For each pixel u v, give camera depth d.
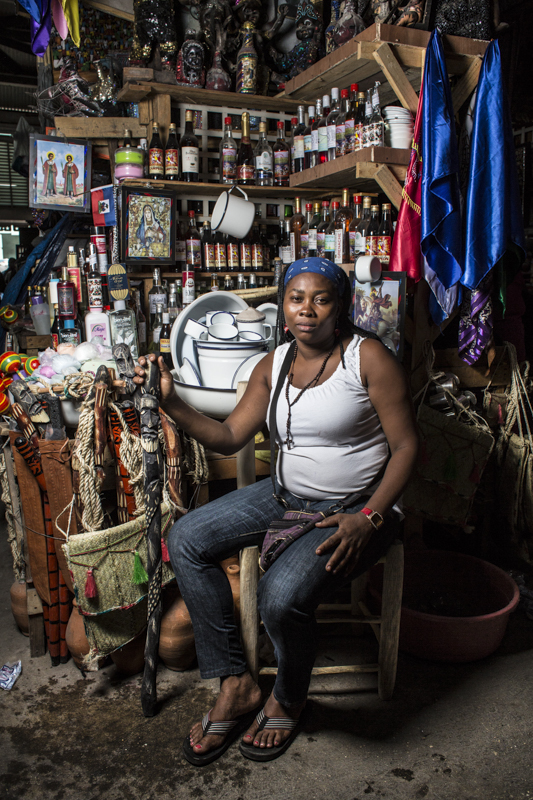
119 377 1.70
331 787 1.34
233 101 2.91
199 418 1.51
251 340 1.93
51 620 1.77
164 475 1.76
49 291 2.56
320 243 2.60
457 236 2.01
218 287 2.87
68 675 1.76
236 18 2.94
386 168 2.13
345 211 2.58
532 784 1.35
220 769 1.40
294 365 1.50
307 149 2.68
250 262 2.92
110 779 1.36
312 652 1.36
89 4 3.41
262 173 2.87
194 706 1.61
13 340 2.56
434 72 1.98
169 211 2.65
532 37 2.69
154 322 2.69
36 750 1.45
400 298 1.96
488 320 2.15
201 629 1.42
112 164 2.94
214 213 2.55
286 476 1.51
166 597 1.77
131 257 2.59
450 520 2.12
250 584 1.54
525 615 2.08
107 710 1.60
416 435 1.40
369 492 1.46
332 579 1.31
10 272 5.83
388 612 1.57
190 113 2.73
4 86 7.55
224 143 2.83
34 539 1.74
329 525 1.31
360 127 2.23
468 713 1.58
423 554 2.07
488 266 2.02
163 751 1.45
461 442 2.05
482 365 2.36
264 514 1.51
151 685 1.54
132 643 1.71
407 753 1.44
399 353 1.99
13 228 10.27
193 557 1.41
